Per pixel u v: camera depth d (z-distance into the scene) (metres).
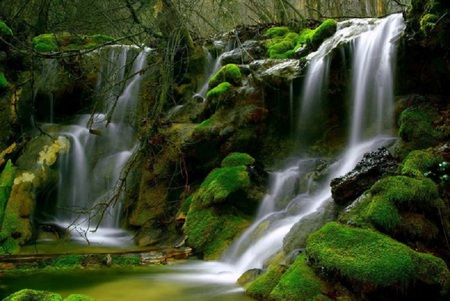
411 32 6.07
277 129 7.71
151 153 8.13
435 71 6.20
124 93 10.06
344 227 4.07
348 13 18.92
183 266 5.58
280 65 7.78
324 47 7.60
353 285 3.59
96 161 9.16
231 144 7.54
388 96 6.68
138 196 8.25
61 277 5.01
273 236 5.58
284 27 11.29
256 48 10.01
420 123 5.63
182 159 7.34
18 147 8.17
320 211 5.09
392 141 6.18
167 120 8.59
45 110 9.80
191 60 10.15
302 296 3.71
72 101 10.21
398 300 3.52
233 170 6.79
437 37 5.54
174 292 4.45
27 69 9.56
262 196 6.62
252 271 4.77
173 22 9.43
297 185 6.63
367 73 6.94
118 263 5.55
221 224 6.31
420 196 4.16
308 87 7.39
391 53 6.53
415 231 4.05
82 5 11.41
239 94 7.79
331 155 7.11
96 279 4.93
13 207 7.24
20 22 10.91
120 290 4.52
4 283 4.74
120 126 9.76
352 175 4.96
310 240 4.10
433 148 5.12
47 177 8.06
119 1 10.48
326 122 7.37
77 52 8.55
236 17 14.64
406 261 3.53
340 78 7.15
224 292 4.41
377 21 7.62
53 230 7.55
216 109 8.05
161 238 7.11
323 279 3.83
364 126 6.94
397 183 4.30
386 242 3.76
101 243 7.16
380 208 4.12
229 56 10.08
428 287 3.53
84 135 9.24
